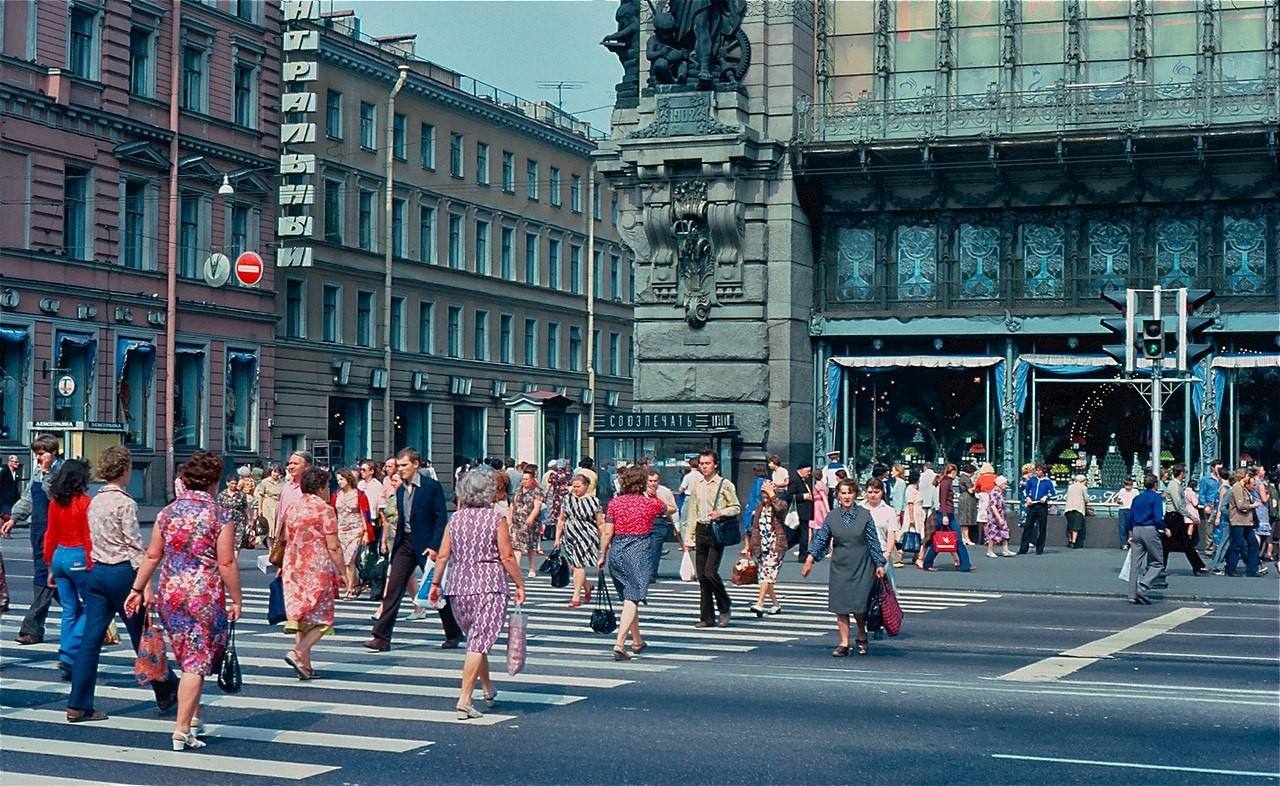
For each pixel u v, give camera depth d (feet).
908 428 112.88
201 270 169.48
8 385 144.66
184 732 33.24
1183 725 36.78
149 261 162.09
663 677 45.06
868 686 43.34
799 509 100.63
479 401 221.46
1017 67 108.47
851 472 113.29
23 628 52.65
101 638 37.32
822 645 54.29
